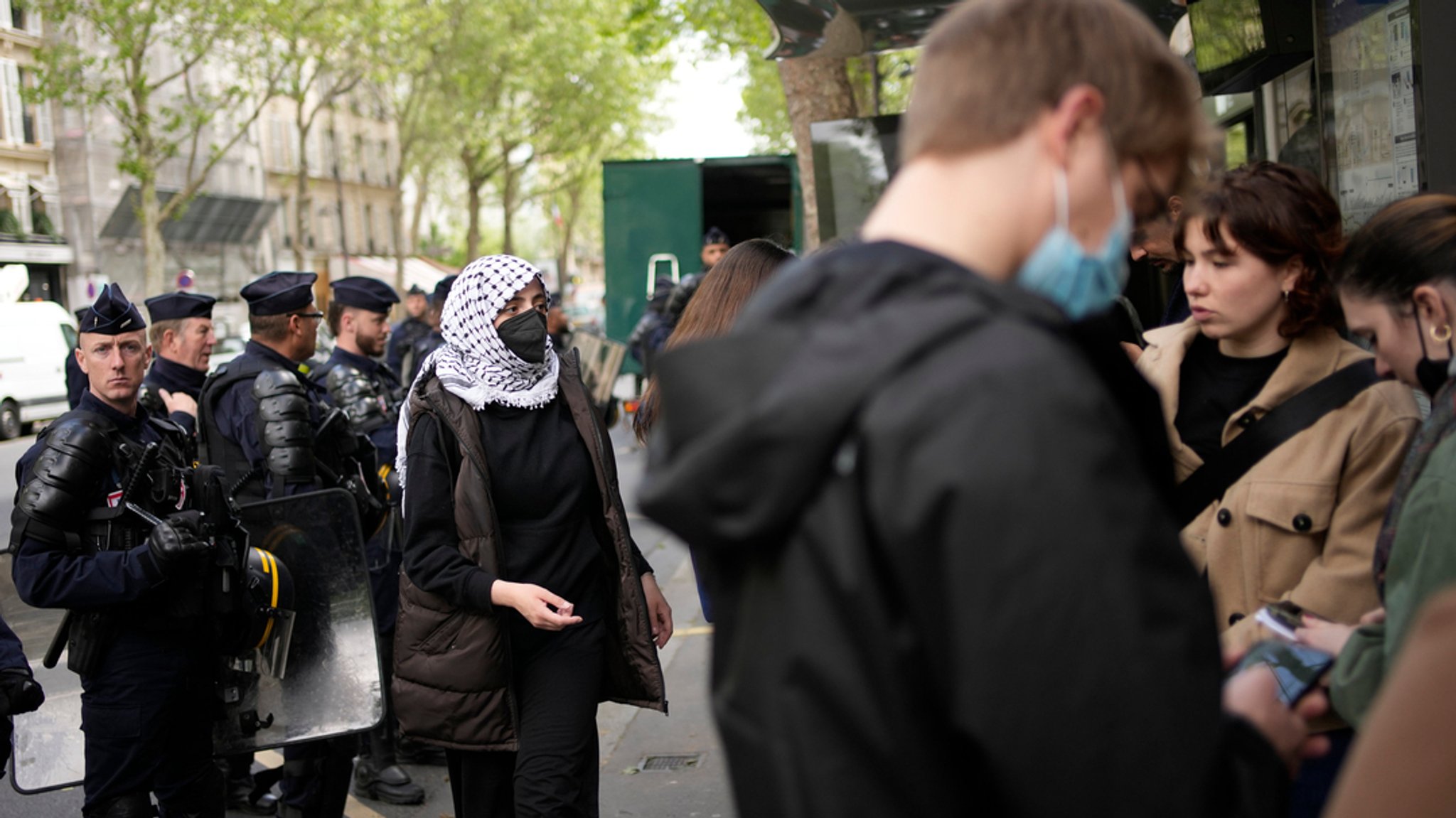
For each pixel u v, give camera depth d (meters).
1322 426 2.27
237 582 3.64
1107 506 0.96
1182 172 1.23
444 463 3.27
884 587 1.00
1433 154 3.61
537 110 46.94
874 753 1.00
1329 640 1.94
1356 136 4.23
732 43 17.62
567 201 69.88
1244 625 2.14
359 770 4.94
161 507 3.47
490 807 3.35
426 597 3.27
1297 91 5.07
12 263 35.69
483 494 3.23
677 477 1.03
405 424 3.35
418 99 45.59
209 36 31.33
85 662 3.42
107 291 3.52
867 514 1.00
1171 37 6.10
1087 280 1.17
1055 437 0.96
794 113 11.72
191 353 5.11
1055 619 0.93
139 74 30.56
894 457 0.97
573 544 3.36
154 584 3.30
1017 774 0.95
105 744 3.44
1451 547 1.59
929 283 1.07
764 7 6.07
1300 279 2.30
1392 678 0.92
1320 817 2.13
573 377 3.46
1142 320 4.81
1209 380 2.49
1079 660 0.93
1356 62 4.20
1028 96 1.12
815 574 1.01
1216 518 2.36
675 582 8.37
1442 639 0.89
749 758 1.07
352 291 5.64
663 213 16.81
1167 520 1.03
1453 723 0.87
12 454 20.11
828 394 1.00
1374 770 0.90
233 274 47.81
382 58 35.78
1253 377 2.41
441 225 77.06
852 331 1.04
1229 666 1.85
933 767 1.00
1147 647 0.95
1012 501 0.94
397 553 5.05
